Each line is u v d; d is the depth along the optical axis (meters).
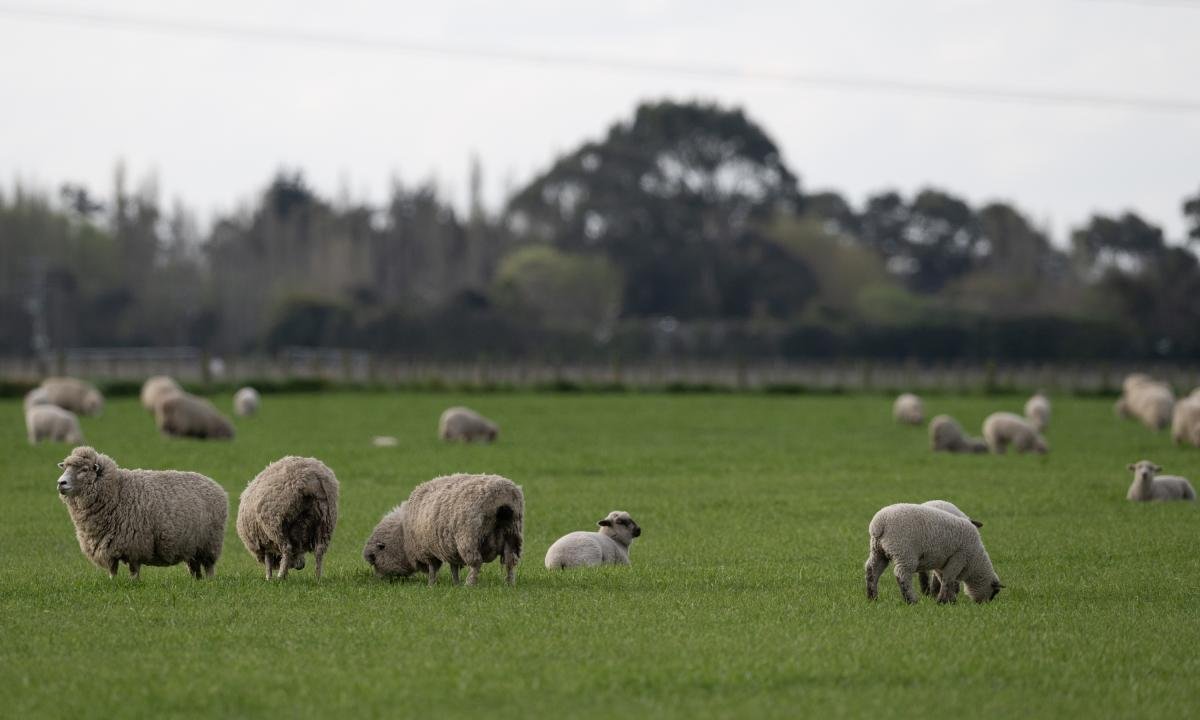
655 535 66.50
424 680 34.94
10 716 32.09
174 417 115.44
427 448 110.38
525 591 48.03
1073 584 51.47
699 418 153.88
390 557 51.34
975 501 78.50
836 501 79.31
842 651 38.44
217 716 31.98
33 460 97.88
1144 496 78.94
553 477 92.31
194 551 51.47
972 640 40.06
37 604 45.69
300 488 49.88
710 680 35.22
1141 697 34.44
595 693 33.91
